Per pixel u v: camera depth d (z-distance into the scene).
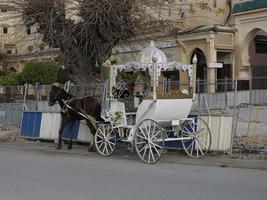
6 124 24.88
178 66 14.99
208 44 31.53
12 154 16.72
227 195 9.40
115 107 15.63
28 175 11.95
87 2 20.86
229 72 32.44
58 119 19.98
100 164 14.11
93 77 22.75
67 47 22.25
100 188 10.22
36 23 22.64
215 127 15.58
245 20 31.41
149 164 14.12
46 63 41.22
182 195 9.42
